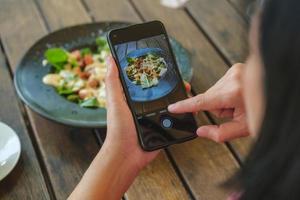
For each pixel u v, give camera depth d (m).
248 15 0.39
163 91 0.65
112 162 0.62
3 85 0.87
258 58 0.35
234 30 0.99
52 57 0.86
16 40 0.97
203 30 1.00
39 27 1.00
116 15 1.03
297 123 0.32
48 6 1.06
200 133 0.66
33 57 0.86
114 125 0.63
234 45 0.95
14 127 0.79
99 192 0.60
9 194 0.69
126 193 0.69
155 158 0.73
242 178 0.38
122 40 0.65
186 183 0.70
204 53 0.94
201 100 0.66
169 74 0.66
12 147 0.73
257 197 0.37
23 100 0.78
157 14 1.04
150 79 0.65
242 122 0.67
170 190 0.69
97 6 1.06
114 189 0.61
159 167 0.72
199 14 1.04
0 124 0.77
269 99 0.34
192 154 0.74
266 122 0.35
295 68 0.31
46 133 0.78
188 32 0.99
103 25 0.93
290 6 0.31
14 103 0.83
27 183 0.71
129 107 0.64
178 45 0.87
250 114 0.39
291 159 0.33
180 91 0.66
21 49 0.95
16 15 1.03
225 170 0.72
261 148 0.35
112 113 0.63
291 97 0.32
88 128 0.74
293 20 0.31
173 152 0.74
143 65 0.65
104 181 0.61
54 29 0.99
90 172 0.62
